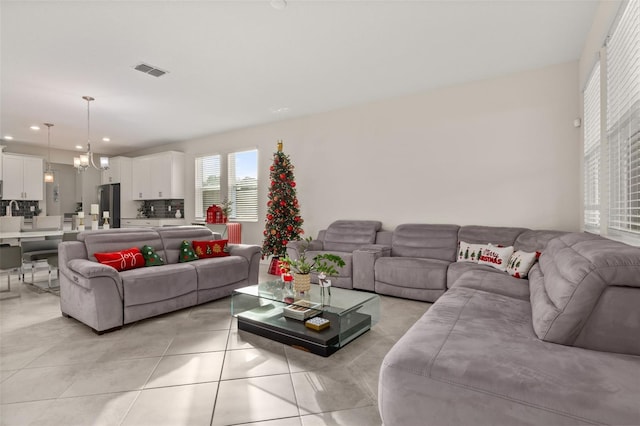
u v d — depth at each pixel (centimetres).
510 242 373
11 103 481
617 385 111
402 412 131
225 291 393
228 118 576
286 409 179
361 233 483
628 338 134
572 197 373
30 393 195
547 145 385
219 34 304
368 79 415
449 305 209
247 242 650
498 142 413
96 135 685
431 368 128
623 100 224
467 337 154
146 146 805
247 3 260
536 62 373
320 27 295
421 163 466
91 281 280
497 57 359
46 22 282
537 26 298
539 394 110
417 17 282
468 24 294
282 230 532
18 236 460
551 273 186
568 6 268
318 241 518
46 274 538
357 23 290
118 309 295
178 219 748
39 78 395
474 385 119
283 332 266
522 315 190
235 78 404
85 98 463
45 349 256
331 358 240
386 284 402
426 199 463
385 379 135
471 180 431
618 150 237
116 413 176
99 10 266
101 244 350
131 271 326
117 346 262
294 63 366
